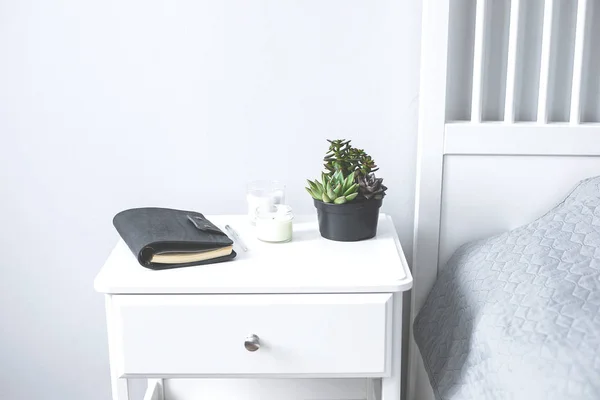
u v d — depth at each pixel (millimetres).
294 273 1210
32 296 1679
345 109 1562
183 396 1613
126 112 1571
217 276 1201
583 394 970
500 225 1521
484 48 1473
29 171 1604
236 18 1522
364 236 1361
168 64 1546
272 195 1444
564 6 1480
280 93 1557
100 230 1641
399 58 1534
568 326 1069
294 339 1188
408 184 1602
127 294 1182
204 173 1603
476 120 1478
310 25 1523
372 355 1199
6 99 1565
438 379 1272
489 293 1238
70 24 1527
